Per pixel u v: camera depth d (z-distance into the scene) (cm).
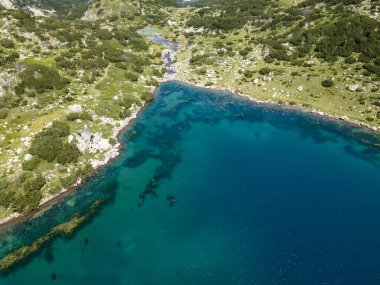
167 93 8469
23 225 4556
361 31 8488
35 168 5275
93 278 3806
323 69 8156
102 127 6550
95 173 5525
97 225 4522
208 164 5688
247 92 8169
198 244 4191
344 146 6097
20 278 3825
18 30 8688
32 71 7156
